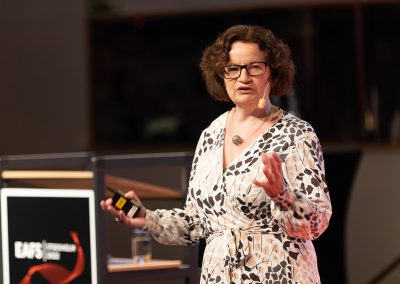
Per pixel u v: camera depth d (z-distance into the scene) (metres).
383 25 16.56
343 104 16.66
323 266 11.73
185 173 8.29
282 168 5.77
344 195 11.77
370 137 16.48
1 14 19.03
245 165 5.86
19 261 8.04
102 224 7.67
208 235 6.13
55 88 18.98
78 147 18.86
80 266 7.74
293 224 5.43
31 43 19.00
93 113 18.94
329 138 16.58
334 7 16.73
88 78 18.91
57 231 7.84
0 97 19.02
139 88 18.69
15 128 18.98
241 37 5.95
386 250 14.05
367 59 16.67
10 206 8.06
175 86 18.50
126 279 7.97
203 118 18.31
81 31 18.81
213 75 6.24
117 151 18.47
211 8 17.58
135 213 6.19
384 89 16.53
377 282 13.27
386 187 14.21
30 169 8.88
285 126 5.92
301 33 16.95
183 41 18.27
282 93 6.16
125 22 18.56
